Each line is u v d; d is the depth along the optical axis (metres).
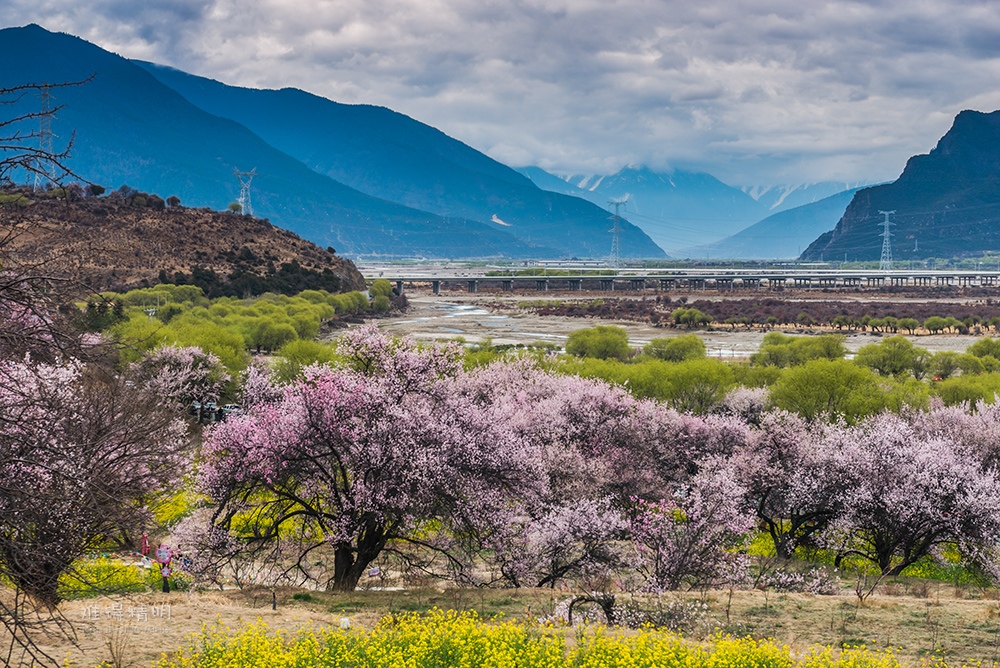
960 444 40.19
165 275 168.62
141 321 85.19
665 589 27.16
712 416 46.25
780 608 24.03
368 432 29.03
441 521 30.08
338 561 29.55
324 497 30.34
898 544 33.56
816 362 62.59
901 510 32.62
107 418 20.86
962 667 18.33
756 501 38.03
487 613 23.67
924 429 46.91
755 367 86.44
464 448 29.52
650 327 191.62
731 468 32.81
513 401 44.34
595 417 43.59
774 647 17.17
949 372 101.19
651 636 18.09
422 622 20.14
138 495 19.41
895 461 34.38
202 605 22.64
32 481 14.25
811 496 35.59
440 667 16.12
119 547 28.28
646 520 30.67
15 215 11.64
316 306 161.38
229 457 29.42
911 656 19.38
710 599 25.11
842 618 22.84
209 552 28.73
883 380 69.88
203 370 62.97
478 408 32.16
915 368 102.62
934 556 33.78
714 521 28.95
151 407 24.59
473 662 16.31
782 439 38.75
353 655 16.14
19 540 13.71
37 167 11.07
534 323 192.88
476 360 75.12
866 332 180.25
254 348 125.62
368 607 24.44
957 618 22.89
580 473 37.53
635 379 67.00
